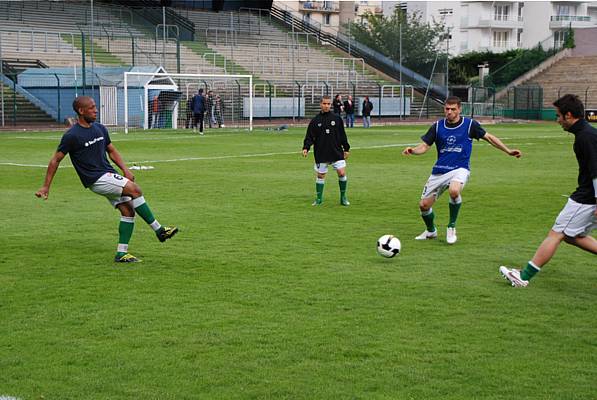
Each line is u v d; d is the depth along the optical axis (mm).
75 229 12844
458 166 11641
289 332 7340
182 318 7793
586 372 6324
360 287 9047
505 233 12625
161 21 67750
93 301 8438
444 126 11648
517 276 9062
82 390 5953
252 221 13766
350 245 11625
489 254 10984
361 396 5836
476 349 6871
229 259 10602
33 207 15219
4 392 5906
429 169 23250
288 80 65125
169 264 10289
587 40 77688
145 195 17141
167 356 6688
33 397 5824
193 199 16547
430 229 12055
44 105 49562
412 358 6641
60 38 58750
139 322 7656
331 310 8094
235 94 58062
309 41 76062
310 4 102250
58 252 11031
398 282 9305
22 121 48281
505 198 16812
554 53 77500
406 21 76125
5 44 55531
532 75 75750
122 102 48000
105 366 6453
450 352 6797
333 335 7250
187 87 51156
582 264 10289
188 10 71938
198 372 6320
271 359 6617
